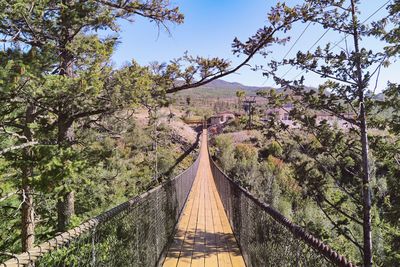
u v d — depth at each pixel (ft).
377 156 20.93
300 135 22.79
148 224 13.21
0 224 18.66
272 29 20.80
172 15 23.30
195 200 38.32
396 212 18.95
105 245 7.97
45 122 16.61
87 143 19.52
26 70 11.79
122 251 9.25
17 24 15.35
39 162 12.98
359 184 19.95
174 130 111.86
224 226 25.41
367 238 18.69
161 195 16.94
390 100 18.48
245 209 16.57
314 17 19.76
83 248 6.66
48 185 12.92
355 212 20.84
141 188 41.81
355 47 19.44
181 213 29.17
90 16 17.12
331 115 21.21
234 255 18.42
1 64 11.76
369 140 20.57
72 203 18.86
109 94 16.74
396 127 18.90
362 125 19.33
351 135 20.83
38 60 12.65
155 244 14.84
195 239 21.63
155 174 48.19
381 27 18.43
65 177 13.04
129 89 16.74
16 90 12.17
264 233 11.10
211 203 36.35
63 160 13.48
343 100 20.04
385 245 22.48
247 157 89.51
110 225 8.41
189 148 107.55
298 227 7.34
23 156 13.69
